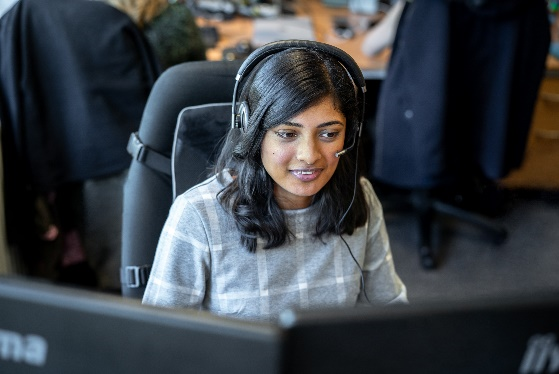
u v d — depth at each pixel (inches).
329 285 42.8
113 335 21.2
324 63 34.9
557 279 95.6
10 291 21.1
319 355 21.2
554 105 102.5
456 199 110.3
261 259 40.7
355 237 43.0
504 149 85.0
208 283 42.0
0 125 65.7
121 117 68.7
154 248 49.8
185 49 78.4
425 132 80.1
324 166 36.9
